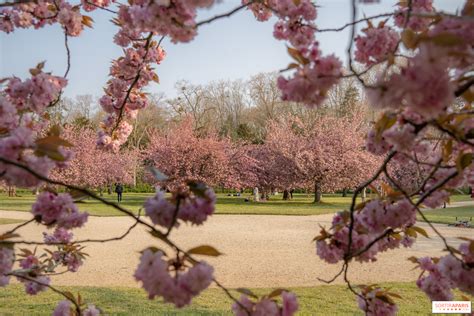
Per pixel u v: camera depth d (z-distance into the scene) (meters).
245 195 39.06
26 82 1.92
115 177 38.19
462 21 1.17
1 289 6.32
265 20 2.86
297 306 1.53
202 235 12.94
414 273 7.77
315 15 2.05
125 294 6.16
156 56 3.08
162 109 46.06
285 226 15.43
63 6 2.53
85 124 36.81
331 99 37.56
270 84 42.84
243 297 1.55
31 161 1.44
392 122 1.52
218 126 48.56
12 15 2.46
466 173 2.07
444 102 1.00
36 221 1.88
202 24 1.70
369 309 2.13
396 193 1.84
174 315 5.14
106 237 12.45
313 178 27.34
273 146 29.20
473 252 1.72
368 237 2.09
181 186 1.52
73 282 7.14
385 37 1.82
